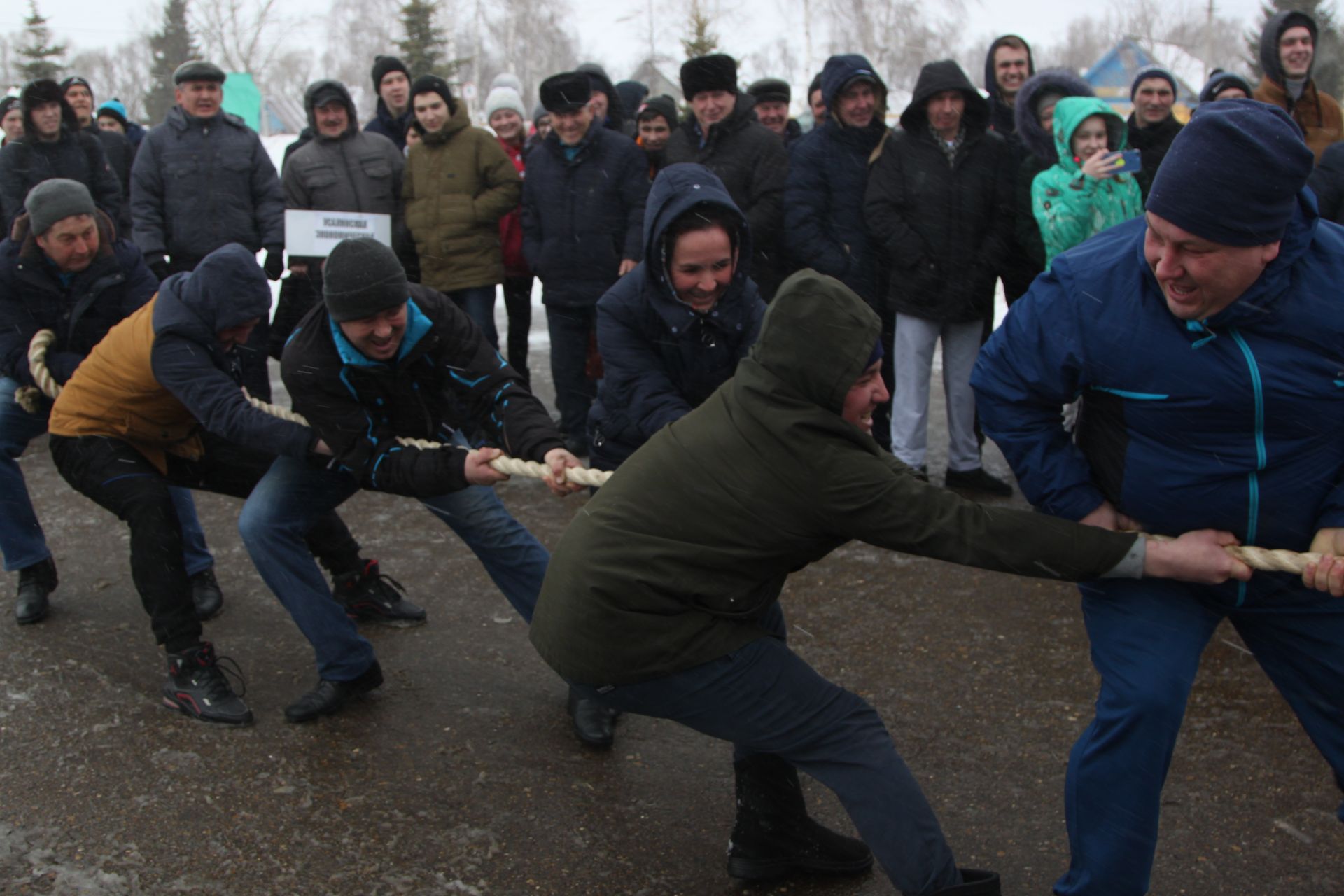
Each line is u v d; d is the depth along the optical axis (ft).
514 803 10.00
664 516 7.48
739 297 9.91
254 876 8.96
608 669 7.61
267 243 21.76
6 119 25.30
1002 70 19.89
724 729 7.76
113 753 10.77
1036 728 10.96
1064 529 7.12
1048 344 7.39
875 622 13.56
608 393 10.34
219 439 12.70
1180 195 6.36
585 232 19.99
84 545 16.53
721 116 18.70
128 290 13.53
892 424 18.43
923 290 17.33
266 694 12.10
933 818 7.67
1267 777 9.99
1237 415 7.02
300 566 11.32
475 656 12.95
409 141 24.70
